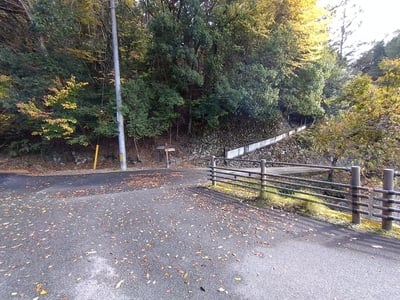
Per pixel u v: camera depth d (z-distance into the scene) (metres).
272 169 10.70
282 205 4.79
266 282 2.38
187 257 2.94
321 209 4.48
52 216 4.62
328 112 15.00
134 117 11.31
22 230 3.93
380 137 7.01
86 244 3.37
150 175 9.52
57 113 10.38
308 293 2.19
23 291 2.33
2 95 9.70
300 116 18.62
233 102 11.41
